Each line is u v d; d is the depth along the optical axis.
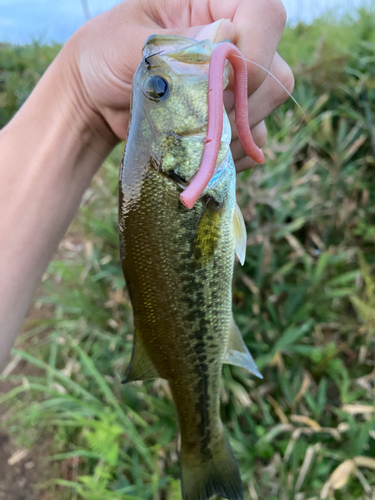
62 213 0.23
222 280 0.18
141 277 0.17
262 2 0.17
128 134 0.16
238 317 0.33
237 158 0.22
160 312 0.17
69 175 0.23
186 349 0.18
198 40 0.16
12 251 0.22
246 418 0.30
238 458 0.28
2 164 0.22
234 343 0.20
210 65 0.14
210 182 0.16
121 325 0.36
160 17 0.20
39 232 0.22
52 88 0.22
